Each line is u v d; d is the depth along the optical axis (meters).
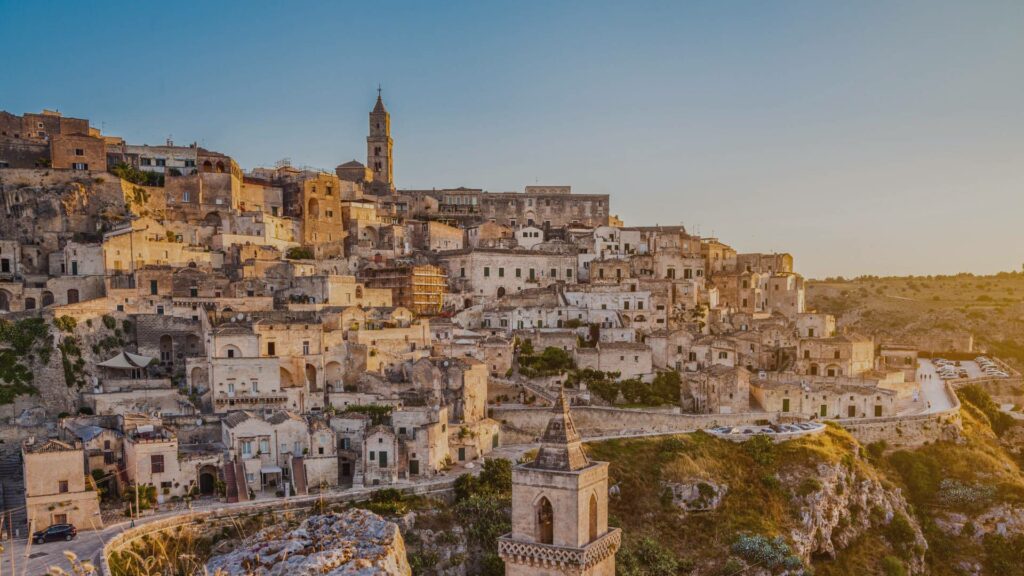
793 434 155.62
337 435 130.25
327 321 157.62
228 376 138.62
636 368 179.88
